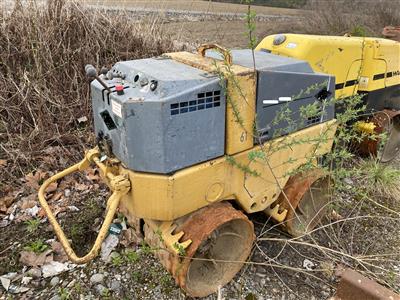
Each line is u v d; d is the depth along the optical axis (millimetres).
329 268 2371
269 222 2697
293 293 2215
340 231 2744
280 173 2242
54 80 3750
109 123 1906
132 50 4344
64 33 3881
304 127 2260
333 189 2656
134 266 2307
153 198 1786
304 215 2672
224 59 1931
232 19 9234
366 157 3752
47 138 3473
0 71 3602
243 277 2283
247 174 2059
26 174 3160
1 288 2170
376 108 3648
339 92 3174
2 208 2795
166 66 1954
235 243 2270
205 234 1868
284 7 15531
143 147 1704
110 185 1969
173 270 1959
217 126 1836
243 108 1876
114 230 2521
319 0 10516
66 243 1852
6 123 3486
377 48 3355
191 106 1711
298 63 2141
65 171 2258
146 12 5344
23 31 3803
